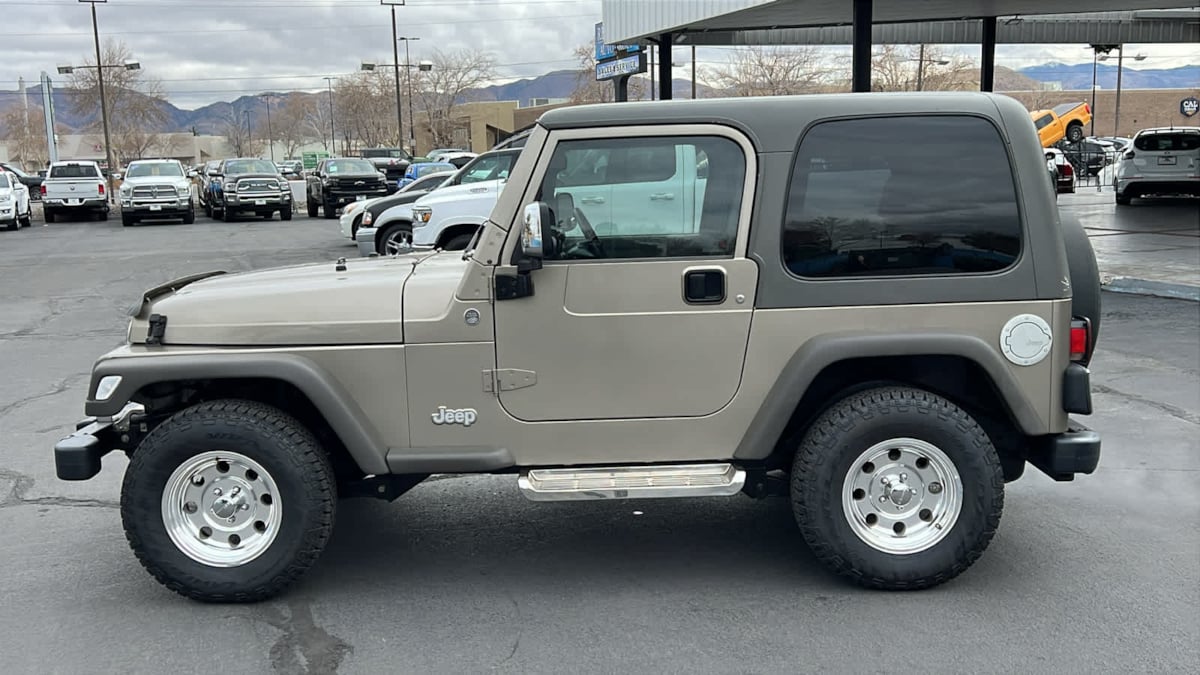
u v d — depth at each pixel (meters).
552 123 4.13
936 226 4.16
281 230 26.69
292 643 3.98
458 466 4.23
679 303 4.17
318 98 118.56
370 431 4.20
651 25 16.67
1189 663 3.71
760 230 4.14
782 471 5.30
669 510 5.48
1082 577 4.47
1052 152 31.06
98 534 5.22
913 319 4.16
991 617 4.09
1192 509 5.30
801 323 4.17
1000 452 4.70
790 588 4.41
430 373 4.21
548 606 4.28
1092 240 17.08
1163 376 8.13
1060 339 4.18
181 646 3.96
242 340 4.21
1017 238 4.15
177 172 31.08
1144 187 24.75
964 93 4.21
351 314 4.21
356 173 31.42
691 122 4.13
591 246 4.18
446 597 4.39
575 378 4.22
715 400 4.23
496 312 4.17
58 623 4.18
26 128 104.62
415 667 3.77
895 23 19.45
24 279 16.38
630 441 4.27
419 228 12.66
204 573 4.23
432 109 80.19
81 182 31.98
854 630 4.00
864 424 4.14
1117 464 6.06
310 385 4.11
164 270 17.38
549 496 4.12
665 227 4.18
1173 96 86.31
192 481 4.25
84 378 8.97
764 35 19.83
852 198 4.15
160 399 4.54
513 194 4.14
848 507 4.22
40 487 5.99
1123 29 20.69
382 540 5.09
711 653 3.83
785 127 4.14
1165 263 13.90
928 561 4.22
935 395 4.25
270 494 4.22
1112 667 3.69
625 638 3.97
